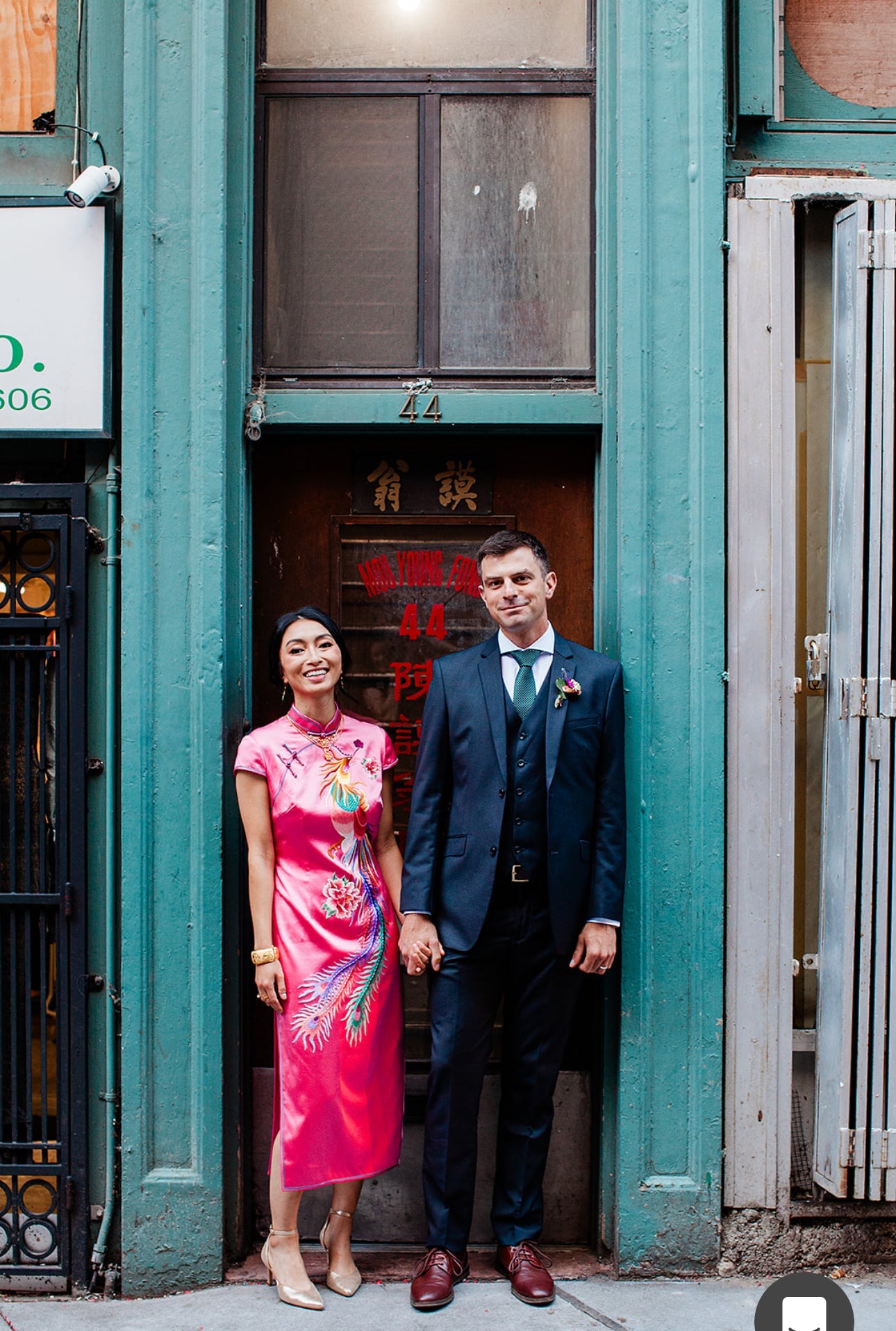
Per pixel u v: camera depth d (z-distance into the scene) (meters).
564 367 2.90
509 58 2.93
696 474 2.70
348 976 2.46
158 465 2.71
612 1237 2.73
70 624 2.73
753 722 2.73
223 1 2.71
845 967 2.67
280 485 2.96
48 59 2.83
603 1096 2.74
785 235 2.76
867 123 2.93
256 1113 2.86
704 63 2.71
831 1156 2.69
